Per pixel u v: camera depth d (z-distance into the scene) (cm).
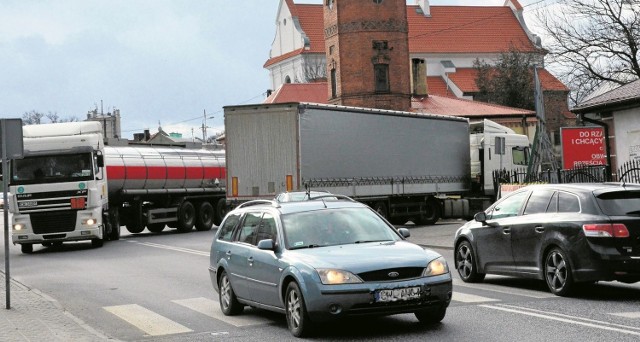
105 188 3155
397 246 1153
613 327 1091
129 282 1912
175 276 2002
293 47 10588
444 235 2972
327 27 6738
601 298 1378
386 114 3378
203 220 4069
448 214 3822
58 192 2967
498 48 10612
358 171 3209
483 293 1488
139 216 3700
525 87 9150
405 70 6606
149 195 3750
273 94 8762
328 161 3062
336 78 6638
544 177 3073
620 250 1328
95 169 3009
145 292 1716
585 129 2814
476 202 3888
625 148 2703
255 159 3014
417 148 3566
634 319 1152
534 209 1491
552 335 1053
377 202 3369
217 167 4184
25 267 2442
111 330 1266
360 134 3228
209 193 4159
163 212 3816
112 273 2131
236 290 1312
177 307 1480
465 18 10869
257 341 1108
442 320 1203
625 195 1375
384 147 3359
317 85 8725
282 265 1141
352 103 6525
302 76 10238
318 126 3023
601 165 2742
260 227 1259
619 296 1401
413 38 10469
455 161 3825
